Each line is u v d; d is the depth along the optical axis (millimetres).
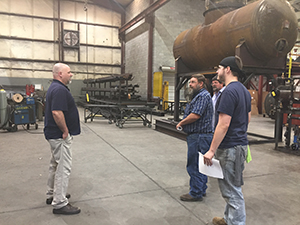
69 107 2293
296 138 5035
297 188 3119
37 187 2961
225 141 1784
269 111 8570
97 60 16922
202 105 2445
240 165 1775
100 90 10625
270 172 3738
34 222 2174
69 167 2367
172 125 6477
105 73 17250
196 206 2562
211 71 5984
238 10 5125
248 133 7000
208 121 2527
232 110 1707
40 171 3531
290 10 4801
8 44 14805
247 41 4801
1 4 14461
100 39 16844
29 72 15430
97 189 2941
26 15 14945
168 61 13602
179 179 3348
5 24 14641
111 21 17016
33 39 15242
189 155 2635
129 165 3922
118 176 3408
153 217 2314
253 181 3344
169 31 13430
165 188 3025
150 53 13203
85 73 16734
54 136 2244
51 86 2254
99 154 4531
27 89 8266
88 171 3584
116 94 10203
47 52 15688
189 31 6734
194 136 2568
